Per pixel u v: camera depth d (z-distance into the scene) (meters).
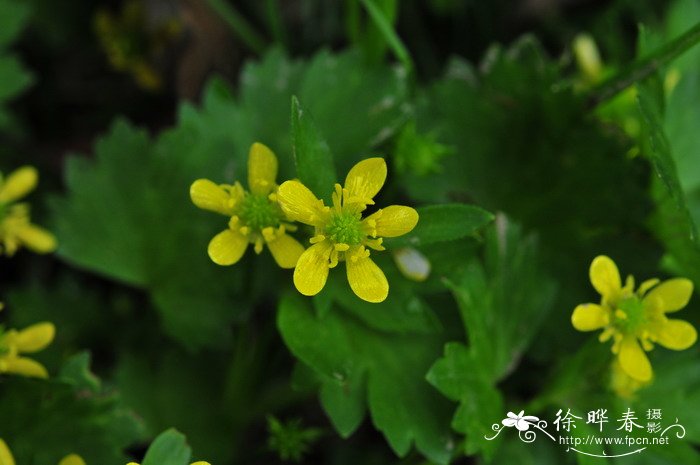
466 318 0.22
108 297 0.26
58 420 0.22
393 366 0.22
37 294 0.25
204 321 0.23
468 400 0.22
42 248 0.24
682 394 0.23
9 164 0.26
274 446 0.23
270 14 0.26
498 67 0.24
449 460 0.22
